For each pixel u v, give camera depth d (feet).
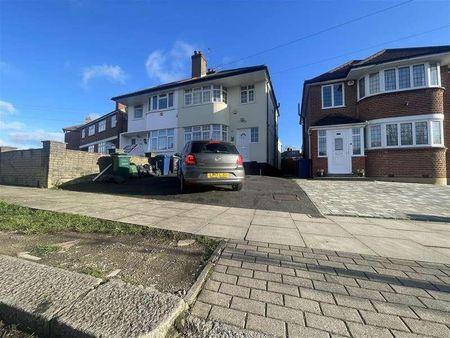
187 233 14.35
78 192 30.09
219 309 7.38
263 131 61.87
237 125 64.39
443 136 43.96
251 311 7.31
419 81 44.96
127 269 9.63
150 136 73.05
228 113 65.21
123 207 21.18
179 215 18.83
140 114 80.33
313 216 20.30
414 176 43.96
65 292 7.57
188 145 28.40
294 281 9.20
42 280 8.24
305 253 12.03
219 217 18.63
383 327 6.75
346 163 49.08
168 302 7.18
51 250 11.27
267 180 40.29
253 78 61.21
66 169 36.58
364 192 32.22
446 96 46.44
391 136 46.03
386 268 10.57
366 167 48.39
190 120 66.03
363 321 6.98
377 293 8.50
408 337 6.38
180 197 26.45
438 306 7.80
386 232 16.33
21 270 8.93
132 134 83.25
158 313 6.68
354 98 52.90
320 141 51.21
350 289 8.73
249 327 6.62
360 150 48.42
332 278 9.52
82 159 38.68
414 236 15.57
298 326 6.70
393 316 7.24
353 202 26.43
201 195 27.40
